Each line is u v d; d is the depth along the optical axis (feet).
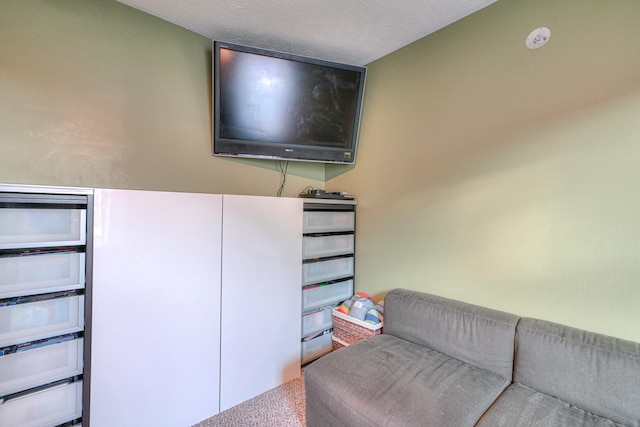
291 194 8.24
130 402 4.59
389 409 3.82
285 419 5.35
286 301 6.49
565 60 4.64
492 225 5.51
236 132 6.46
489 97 5.52
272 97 6.61
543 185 4.90
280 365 6.39
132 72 5.69
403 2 5.43
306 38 6.63
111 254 4.41
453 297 6.10
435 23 6.07
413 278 6.80
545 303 4.92
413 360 5.01
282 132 6.86
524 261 5.13
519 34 5.12
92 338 4.27
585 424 3.58
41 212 3.95
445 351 5.24
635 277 4.12
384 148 7.38
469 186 5.82
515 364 4.55
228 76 6.16
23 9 4.69
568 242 4.67
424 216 6.57
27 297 3.80
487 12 5.52
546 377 4.21
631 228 4.14
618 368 3.72
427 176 6.51
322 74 6.93
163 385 4.90
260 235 6.05
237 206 5.73
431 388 4.22
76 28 5.13
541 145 4.91
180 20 6.02
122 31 5.57
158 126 6.02
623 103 4.16
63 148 5.06
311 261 7.06
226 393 5.60
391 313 6.09
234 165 7.13
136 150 5.77
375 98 7.56
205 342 5.34
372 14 5.78
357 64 7.73
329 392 4.36
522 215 5.14
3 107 4.58
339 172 8.54
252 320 5.95
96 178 5.37
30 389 3.83
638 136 4.06
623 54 4.15
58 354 4.08
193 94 6.46
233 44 6.06
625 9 4.12
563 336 4.26
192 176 6.49
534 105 4.97
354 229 8.07
